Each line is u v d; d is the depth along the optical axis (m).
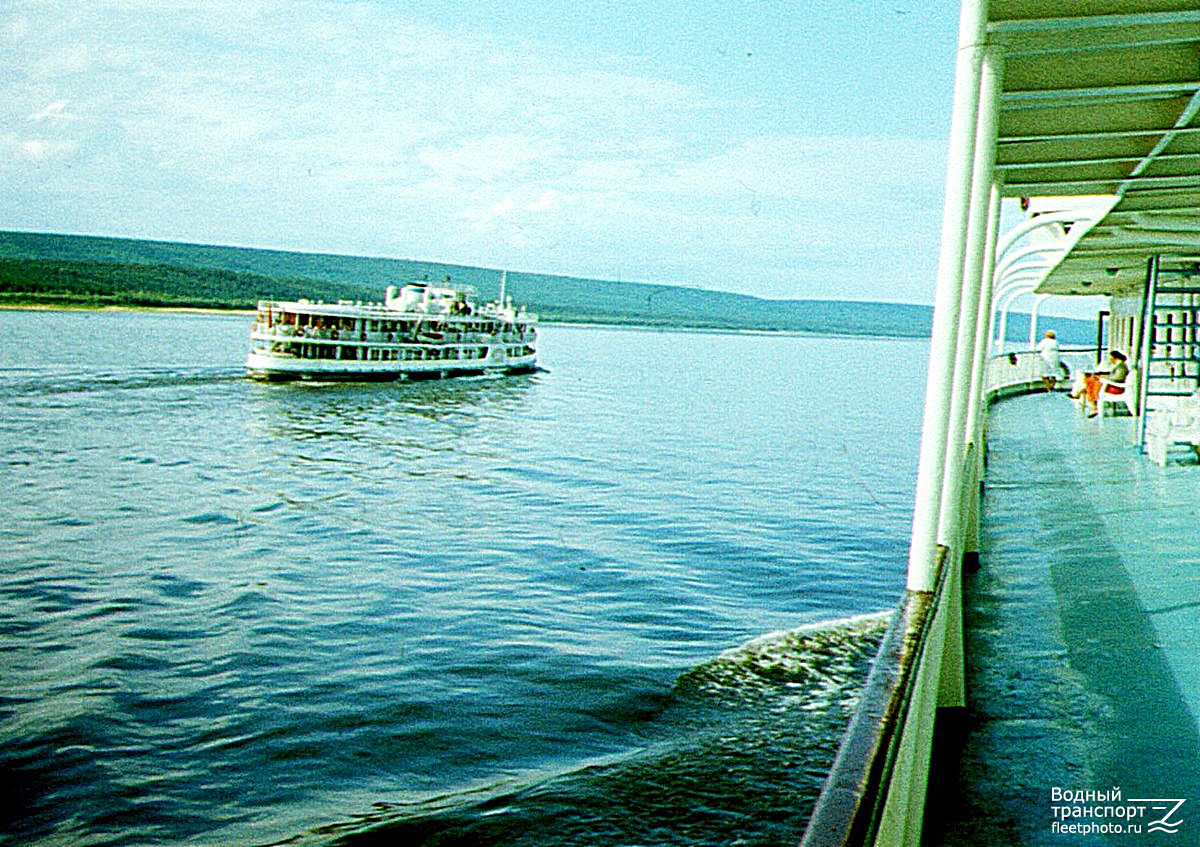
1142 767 4.37
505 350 100.19
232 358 110.19
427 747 12.76
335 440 50.88
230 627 18.42
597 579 22.61
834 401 93.06
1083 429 18.92
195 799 11.48
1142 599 6.98
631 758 11.84
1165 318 17.48
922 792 3.34
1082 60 5.28
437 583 22.22
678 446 52.94
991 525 10.03
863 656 16.33
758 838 9.47
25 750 12.67
